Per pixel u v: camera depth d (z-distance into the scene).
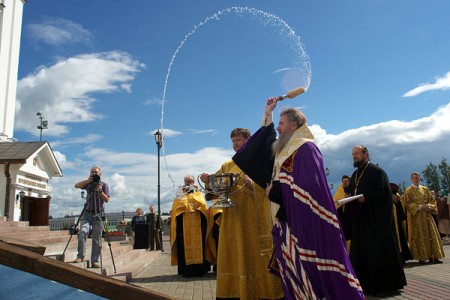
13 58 23.95
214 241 9.85
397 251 6.67
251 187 5.10
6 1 23.59
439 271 8.94
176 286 8.09
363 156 7.11
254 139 4.61
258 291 4.86
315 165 3.84
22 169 19.50
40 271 2.41
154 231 18.44
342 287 3.54
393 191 10.50
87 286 2.41
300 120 4.22
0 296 2.42
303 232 3.74
